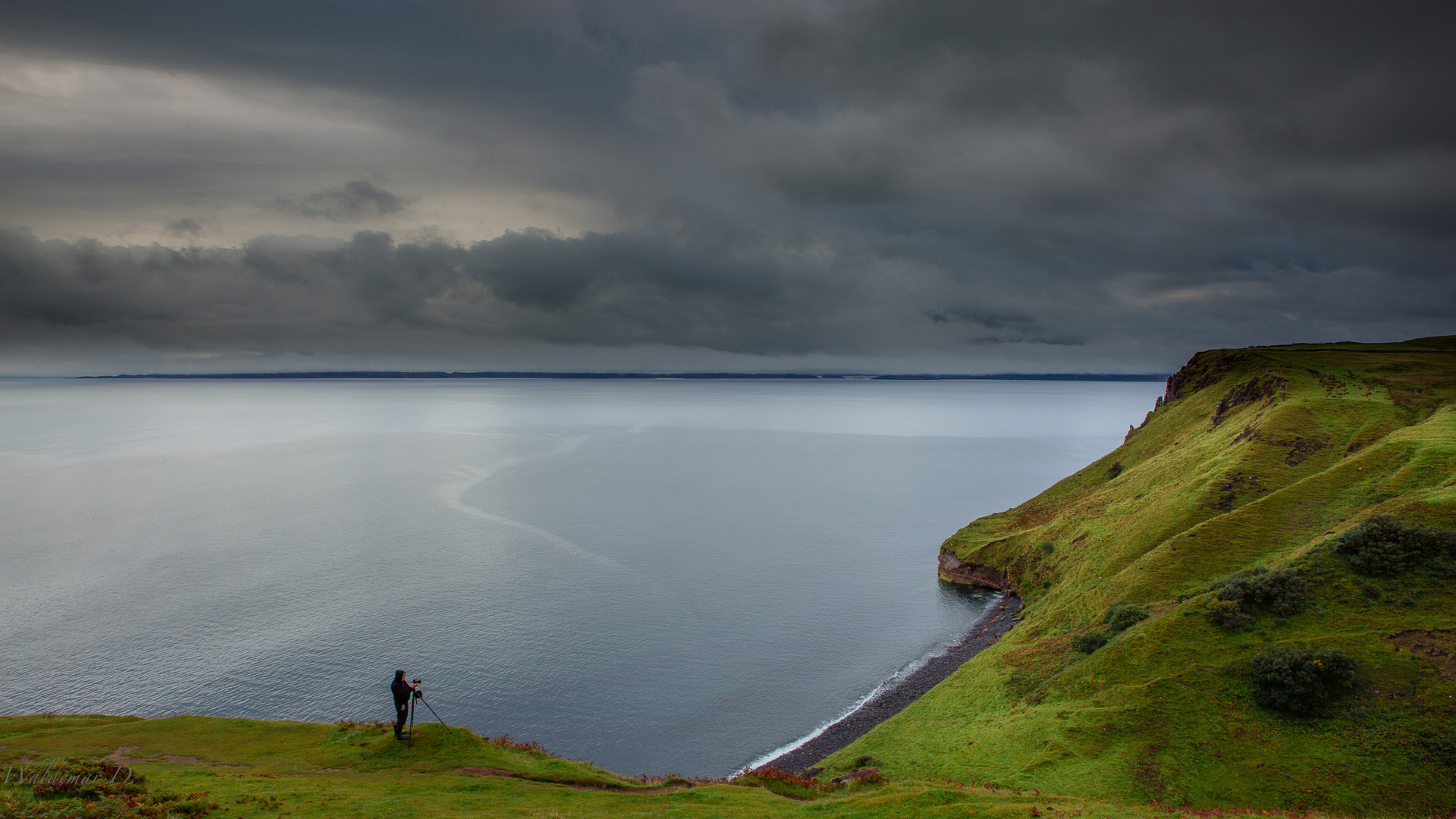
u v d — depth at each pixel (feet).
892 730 217.56
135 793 83.25
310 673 274.77
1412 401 341.00
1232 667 182.70
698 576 410.93
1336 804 143.64
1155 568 250.37
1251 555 238.27
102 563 423.23
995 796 107.55
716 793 105.81
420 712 247.50
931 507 615.98
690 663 292.61
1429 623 174.60
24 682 264.72
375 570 415.03
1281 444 316.81
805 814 96.12
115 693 256.73
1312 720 163.02
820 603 366.43
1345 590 191.72
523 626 327.88
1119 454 526.98
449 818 84.12
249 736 119.44
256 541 479.41
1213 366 554.87
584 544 482.28
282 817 80.64
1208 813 106.93
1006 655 247.91
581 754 226.38
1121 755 168.04
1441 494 212.43
